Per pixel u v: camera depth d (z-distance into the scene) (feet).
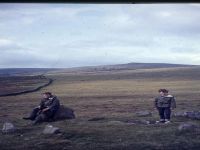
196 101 100.89
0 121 61.21
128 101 107.24
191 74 319.68
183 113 61.41
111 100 112.06
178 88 168.66
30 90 160.86
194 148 38.93
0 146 40.55
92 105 95.76
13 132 48.75
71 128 50.65
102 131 48.16
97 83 233.96
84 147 39.55
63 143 41.45
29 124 56.24
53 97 59.98
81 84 223.92
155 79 268.82
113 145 40.19
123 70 494.18
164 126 51.70
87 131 48.01
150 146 39.65
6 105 99.81
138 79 274.98
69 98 123.34
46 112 58.29
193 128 47.50
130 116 66.39
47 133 46.29
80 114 72.54
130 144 40.45
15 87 185.26
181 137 43.57
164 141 41.78
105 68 607.78
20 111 83.35
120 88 179.93
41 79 287.07
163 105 56.13
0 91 154.30
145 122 56.08
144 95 132.16
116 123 55.11
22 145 40.96
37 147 39.91
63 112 61.16
